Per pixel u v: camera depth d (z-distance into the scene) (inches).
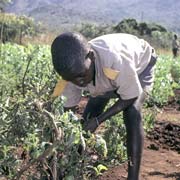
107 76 131.3
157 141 244.2
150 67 157.3
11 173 120.5
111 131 182.5
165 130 269.3
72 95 146.0
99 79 133.3
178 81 529.3
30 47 487.8
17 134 117.4
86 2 4109.3
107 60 130.8
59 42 120.0
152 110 248.5
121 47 137.3
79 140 112.3
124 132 187.0
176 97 413.1
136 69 147.6
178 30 3075.8
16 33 929.5
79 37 122.0
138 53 145.7
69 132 110.6
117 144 184.4
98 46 132.5
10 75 322.3
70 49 119.0
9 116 117.4
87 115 157.6
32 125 116.6
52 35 1061.1
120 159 187.8
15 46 542.0
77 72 121.0
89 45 126.1
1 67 354.0
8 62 409.1
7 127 117.4
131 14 4591.5
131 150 138.1
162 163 206.5
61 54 118.9
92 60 126.8
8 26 916.0
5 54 445.4
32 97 126.7
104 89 139.9
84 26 1262.3
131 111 138.1
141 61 150.4
